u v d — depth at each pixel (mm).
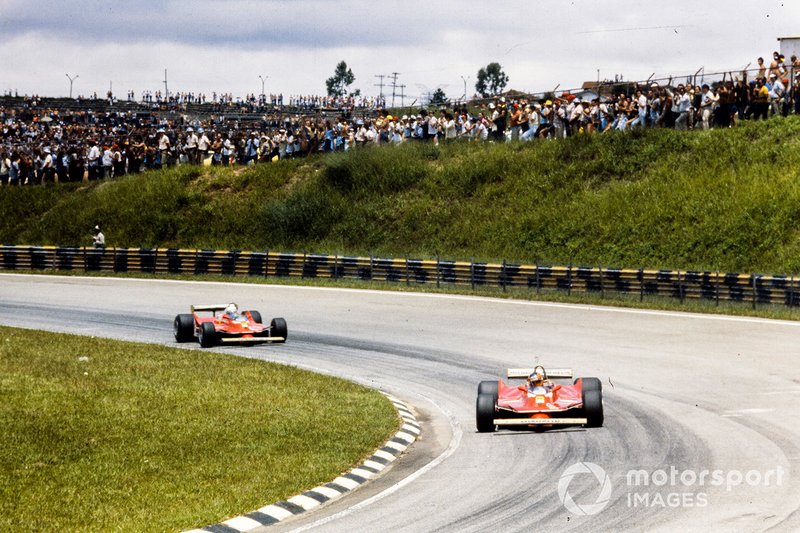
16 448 48562
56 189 191750
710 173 135375
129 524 38344
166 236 172625
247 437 52469
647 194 137125
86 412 56250
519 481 43875
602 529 36000
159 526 38094
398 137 175125
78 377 66375
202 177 182750
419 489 43656
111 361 74062
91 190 189500
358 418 58094
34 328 99625
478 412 54844
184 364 74188
